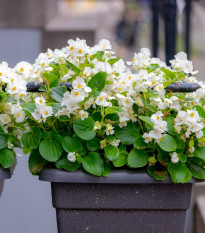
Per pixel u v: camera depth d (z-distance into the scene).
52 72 2.20
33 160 2.13
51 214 3.48
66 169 2.08
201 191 3.29
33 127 2.10
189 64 2.21
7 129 2.15
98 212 2.11
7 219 3.38
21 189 3.84
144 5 11.18
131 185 2.10
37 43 8.20
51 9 9.59
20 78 2.12
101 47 2.21
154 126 2.04
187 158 2.13
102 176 2.08
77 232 2.11
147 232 2.12
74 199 2.10
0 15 8.13
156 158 2.11
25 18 8.24
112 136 2.11
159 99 2.09
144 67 2.22
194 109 2.07
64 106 2.09
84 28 8.48
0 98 2.11
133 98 2.13
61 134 2.12
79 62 2.17
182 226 2.13
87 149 2.11
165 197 2.11
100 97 2.05
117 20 11.82
